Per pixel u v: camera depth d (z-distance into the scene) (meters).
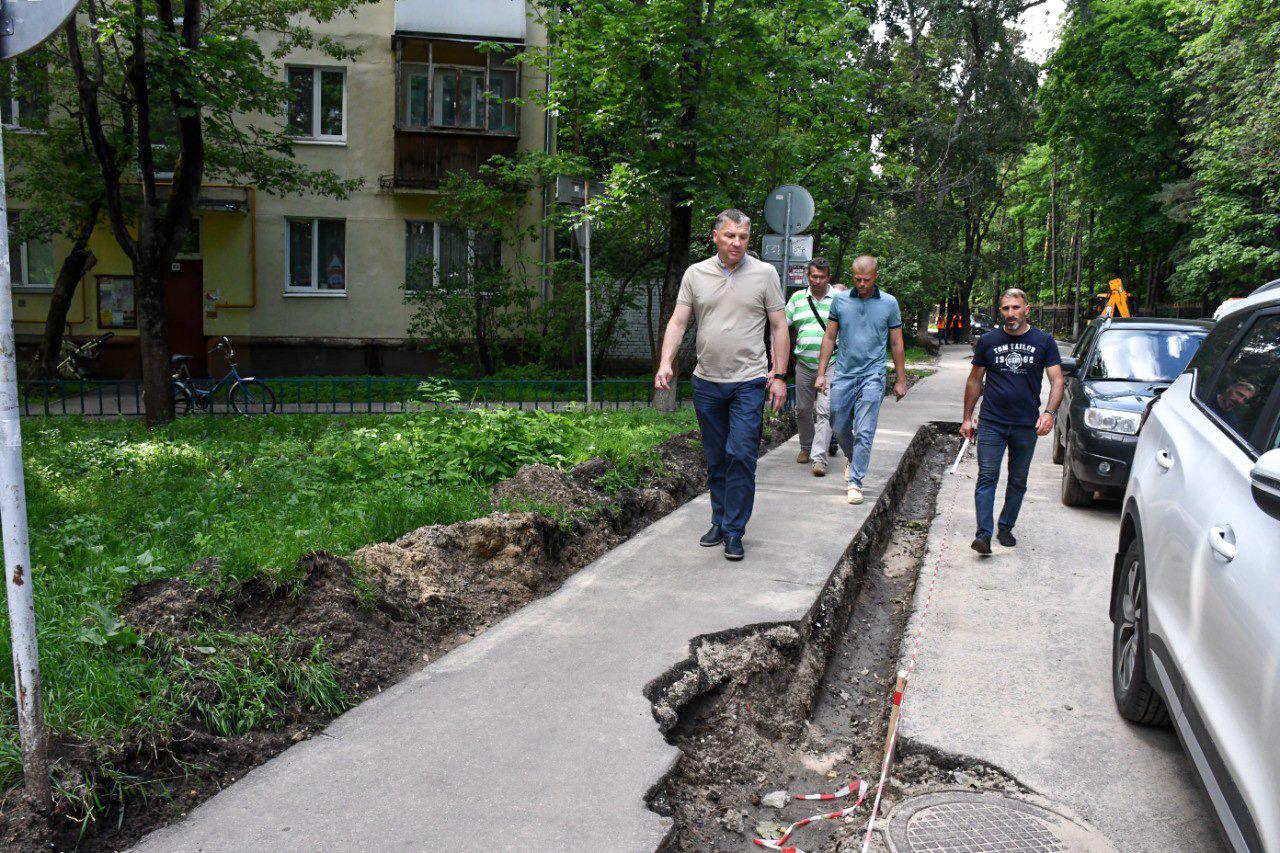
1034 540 7.12
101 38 10.52
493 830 2.83
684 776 3.47
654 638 4.41
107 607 3.71
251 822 2.84
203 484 7.26
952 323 51.34
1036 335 6.42
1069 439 8.36
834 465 9.17
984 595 5.72
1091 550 6.83
